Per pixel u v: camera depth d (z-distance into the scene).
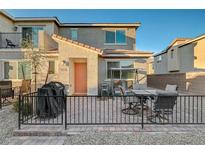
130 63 15.65
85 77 15.85
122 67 15.63
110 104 10.79
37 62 13.30
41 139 5.65
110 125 6.53
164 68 27.20
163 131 5.95
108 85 14.67
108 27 18.56
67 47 13.83
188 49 20.89
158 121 7.11
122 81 15.37
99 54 14.09
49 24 17.56
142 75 15.47
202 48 19.64
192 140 5.32
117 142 5.24
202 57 19.61
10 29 17.30
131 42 18.47
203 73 14.94
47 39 15.08
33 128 6.19
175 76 19.77
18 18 17.39
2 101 11.41
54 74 14.40
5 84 12.62
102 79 15.48
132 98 8.29
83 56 13.84
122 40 18.50
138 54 15.41
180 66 22.03
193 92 16.31
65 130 6.00
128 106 9.30
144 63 15.56
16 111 8.84
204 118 7.52
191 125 6.47
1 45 15.77
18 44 16.09
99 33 18.62
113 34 18.55
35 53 13.38
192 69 20.31
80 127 6.32
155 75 25.73
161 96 6.66
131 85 15.36
